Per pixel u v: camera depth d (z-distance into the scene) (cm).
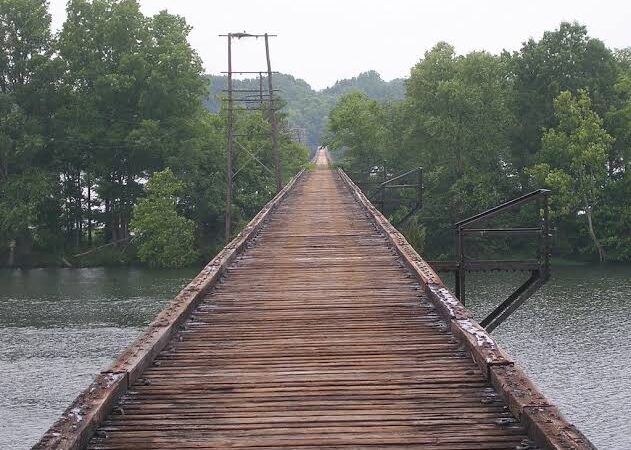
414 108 5250
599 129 4306
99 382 600
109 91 4509
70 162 4719
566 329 2367
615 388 1738
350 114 5909
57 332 2356
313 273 1261
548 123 4847
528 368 1920
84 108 4591
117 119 4700
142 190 4731
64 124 4562
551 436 467
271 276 1236
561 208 4309
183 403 594
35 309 2794
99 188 4800
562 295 3016
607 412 1573
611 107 4641
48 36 4634
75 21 4706
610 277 3581
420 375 661
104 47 4716
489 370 632
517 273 3641
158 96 4575
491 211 1408
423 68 5225
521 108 5022
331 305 988
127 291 3269
